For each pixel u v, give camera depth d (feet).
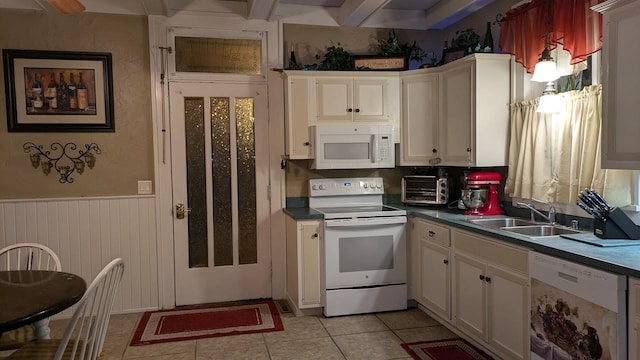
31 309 6.00
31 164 12.45
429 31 14.90
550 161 10.36
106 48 12.75
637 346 6.33
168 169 13.24
